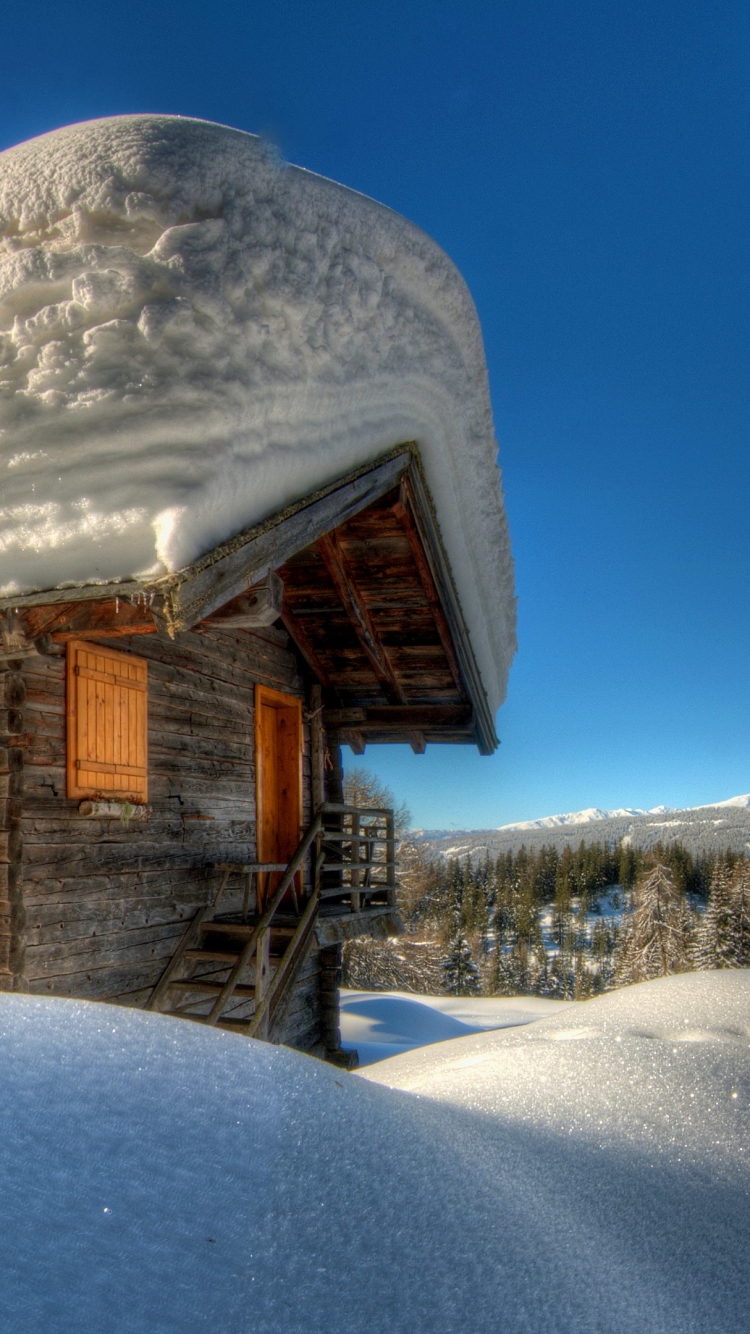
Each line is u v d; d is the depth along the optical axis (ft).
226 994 19.70
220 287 13.67
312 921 24.66
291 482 15.37
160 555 12.37
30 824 16.58
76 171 14.15
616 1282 4.29
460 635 25.41
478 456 22.52
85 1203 3.55
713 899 143.64
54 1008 5.46
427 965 87.81
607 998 10.44
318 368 15.64
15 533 13.07
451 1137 5.58
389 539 21.86
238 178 14.66
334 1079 5.74
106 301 13.24
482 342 21.18
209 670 23.99
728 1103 6.87
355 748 32.27
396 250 17.95
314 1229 3.86
